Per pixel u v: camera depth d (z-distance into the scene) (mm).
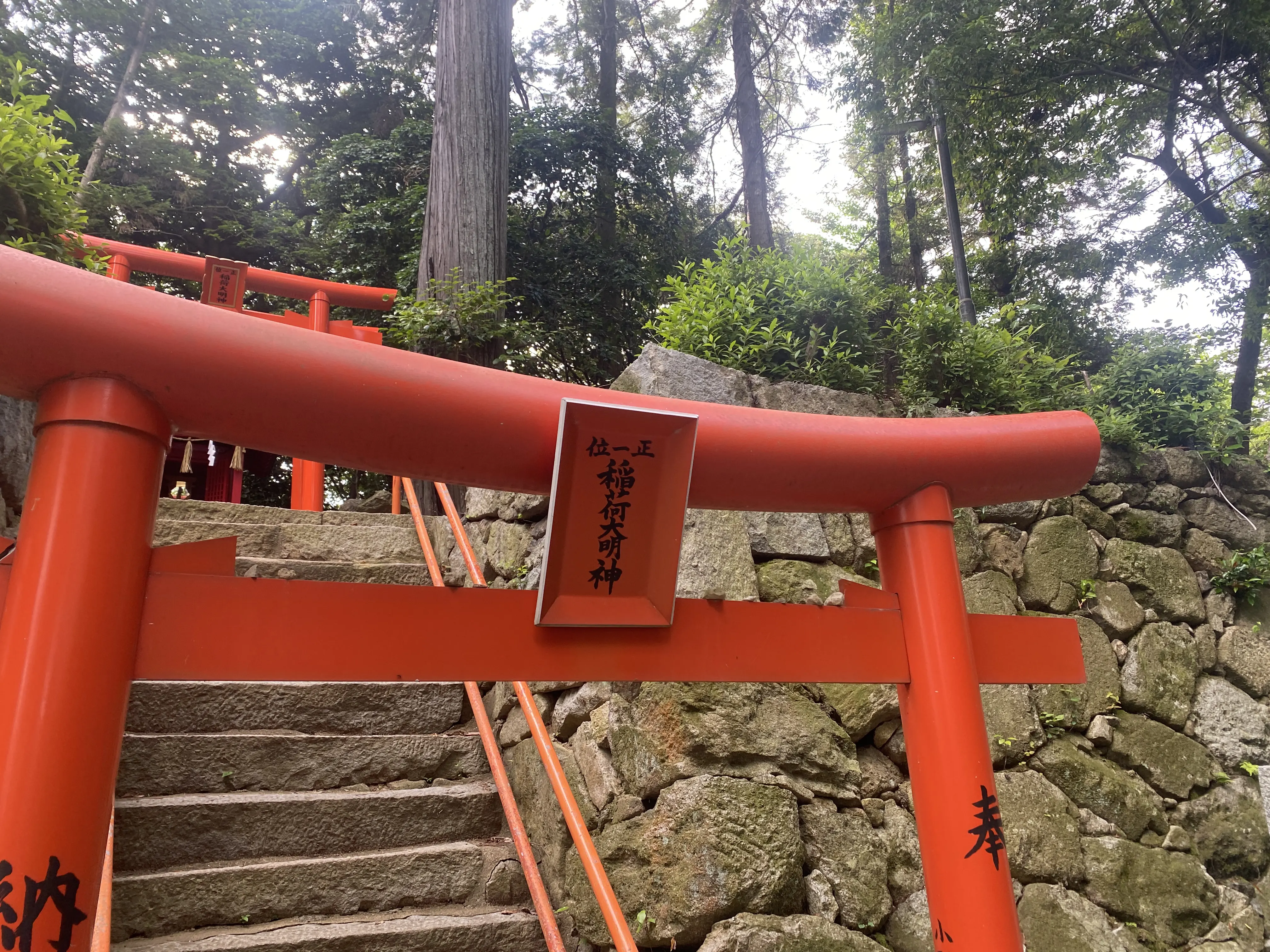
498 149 5883
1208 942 3137
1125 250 8789
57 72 11102
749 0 11266
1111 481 4188
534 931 2459
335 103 13102
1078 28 7535
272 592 1179
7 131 2551
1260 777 2594
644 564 1405
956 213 7438
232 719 2861
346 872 2463
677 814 2225
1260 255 7863
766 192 11812
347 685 3064
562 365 9375
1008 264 9938
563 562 1355
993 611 3428
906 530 1643
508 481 1382
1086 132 8234
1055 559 3760
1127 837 3217
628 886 2316
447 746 3057
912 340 4160
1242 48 7527
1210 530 4316
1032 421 1727
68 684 958
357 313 9102
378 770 2910
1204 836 3445
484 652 1292
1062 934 2814
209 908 2283
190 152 11375
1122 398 4715
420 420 1244
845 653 1551
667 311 3477
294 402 1158
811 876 2316
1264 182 8586
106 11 11031
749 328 3346
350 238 8938
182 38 12055
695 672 1430
